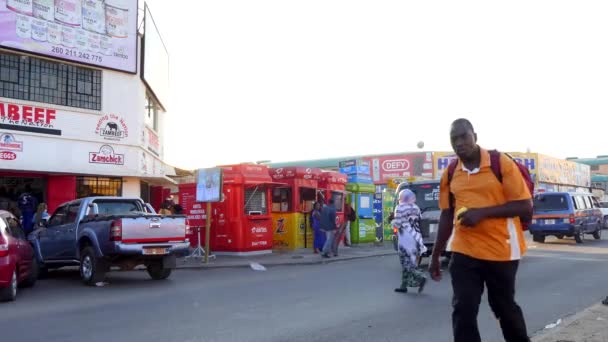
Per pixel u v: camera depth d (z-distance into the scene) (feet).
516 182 14.02
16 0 56.90
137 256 41.04
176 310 29.27
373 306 30.14
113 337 23.07
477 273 14.47
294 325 25.31
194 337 22.99
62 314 28.40
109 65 64.39
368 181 81.66
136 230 39.81
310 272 47.55
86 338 22.91
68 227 43.32
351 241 77.25
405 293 34.73
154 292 36.17
